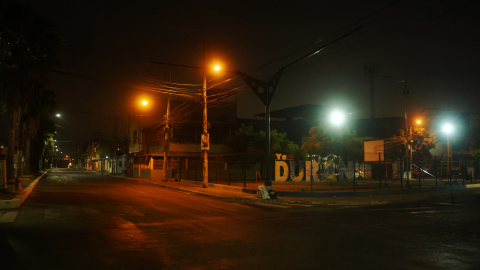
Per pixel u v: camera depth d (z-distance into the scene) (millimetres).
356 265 6785
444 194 23844
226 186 26750
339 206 17594
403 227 11211
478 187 29766
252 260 7105
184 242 8797
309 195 21156
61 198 19562
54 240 8875
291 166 32844
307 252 7809
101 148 93562
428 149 53625
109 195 21891
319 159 37000
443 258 7344
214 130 49062
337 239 9266
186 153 43906
